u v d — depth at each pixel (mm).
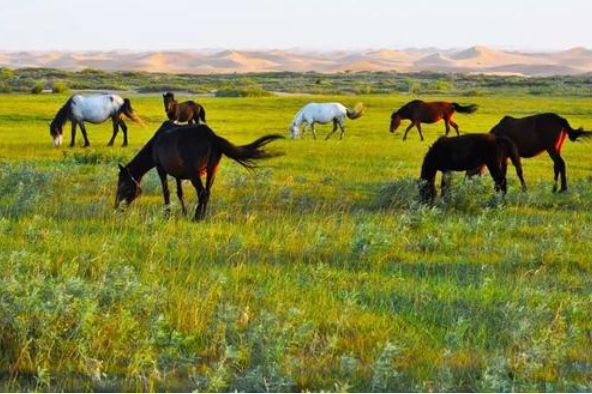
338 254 12867
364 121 49375
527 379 7504
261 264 12039
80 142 33969
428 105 37969
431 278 11602
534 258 12742
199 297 9539
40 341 7570
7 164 21531
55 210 15812
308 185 21141
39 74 142625
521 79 146500
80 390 7023
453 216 16625
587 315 9852
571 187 22078
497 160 18453
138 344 7812
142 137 37188
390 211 17016
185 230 14094
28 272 9984
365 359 7957
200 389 7035
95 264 11273
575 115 52344
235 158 15766
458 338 8242
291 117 51281
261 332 7938
